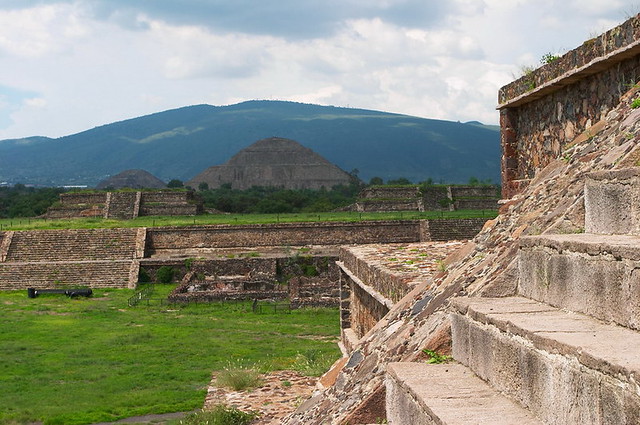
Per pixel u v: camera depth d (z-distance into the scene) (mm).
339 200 116438
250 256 65812
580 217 6734
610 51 10266
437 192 97438
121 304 51469
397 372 6449
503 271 6883
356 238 71938
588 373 4320
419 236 72562
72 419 21562
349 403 7734
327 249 69500
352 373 8750
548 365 4777
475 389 5723
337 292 50656
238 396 22750
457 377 6133
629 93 8898
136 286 60031
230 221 77250
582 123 11898
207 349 33250
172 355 31922
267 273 63656
